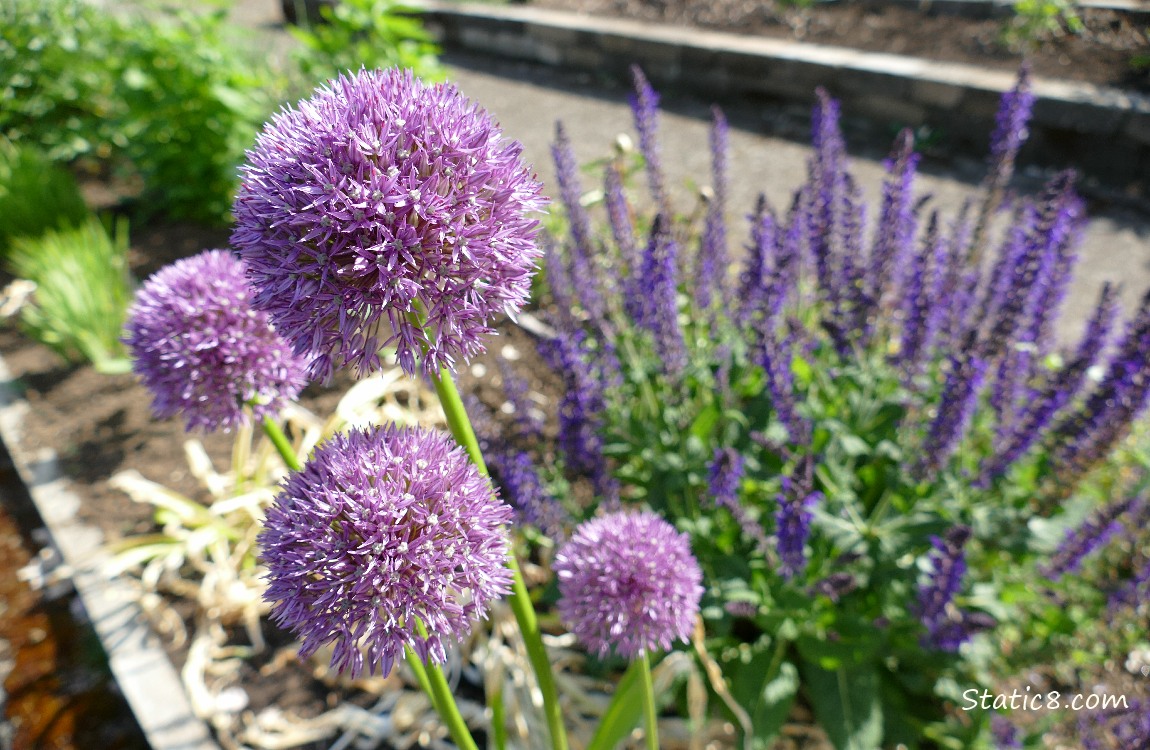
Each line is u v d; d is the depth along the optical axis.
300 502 1.25
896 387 2.64
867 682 2.32
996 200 2.87
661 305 2.50
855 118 6.54
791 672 2.37
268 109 4.93
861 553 2.20
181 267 1.79
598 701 2.53
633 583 1.56
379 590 1.20
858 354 2.54
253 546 3.09
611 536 1.62
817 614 2.31
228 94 4.79
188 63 4.91
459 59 8.81
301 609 1.25
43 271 4.19
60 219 4.89
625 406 2.94
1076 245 2.48
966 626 2.06
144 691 2.73
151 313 1.76
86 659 3.00
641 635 1.54
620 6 8.65
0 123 6.21
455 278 1.18
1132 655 2.67
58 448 3.77
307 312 1.18
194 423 1.78
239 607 2.93
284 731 2.60
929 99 6.07
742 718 2.14
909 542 2.30
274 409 1.78
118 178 6.14
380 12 4.90
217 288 1.72
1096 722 2.31
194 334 1.67
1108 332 2.27
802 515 2.04
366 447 1.30
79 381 4.21
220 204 5.13
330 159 1.13
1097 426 2.21
